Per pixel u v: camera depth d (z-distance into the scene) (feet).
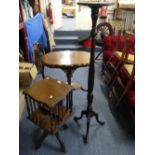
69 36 15.55
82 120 6.61
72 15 22.09
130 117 6.82
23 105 6.60
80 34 15.69
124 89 6.57
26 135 5.88
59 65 6.56
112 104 7.64
